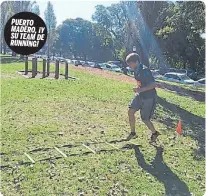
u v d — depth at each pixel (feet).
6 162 17.85
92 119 28.53
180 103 43.68
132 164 18.61
